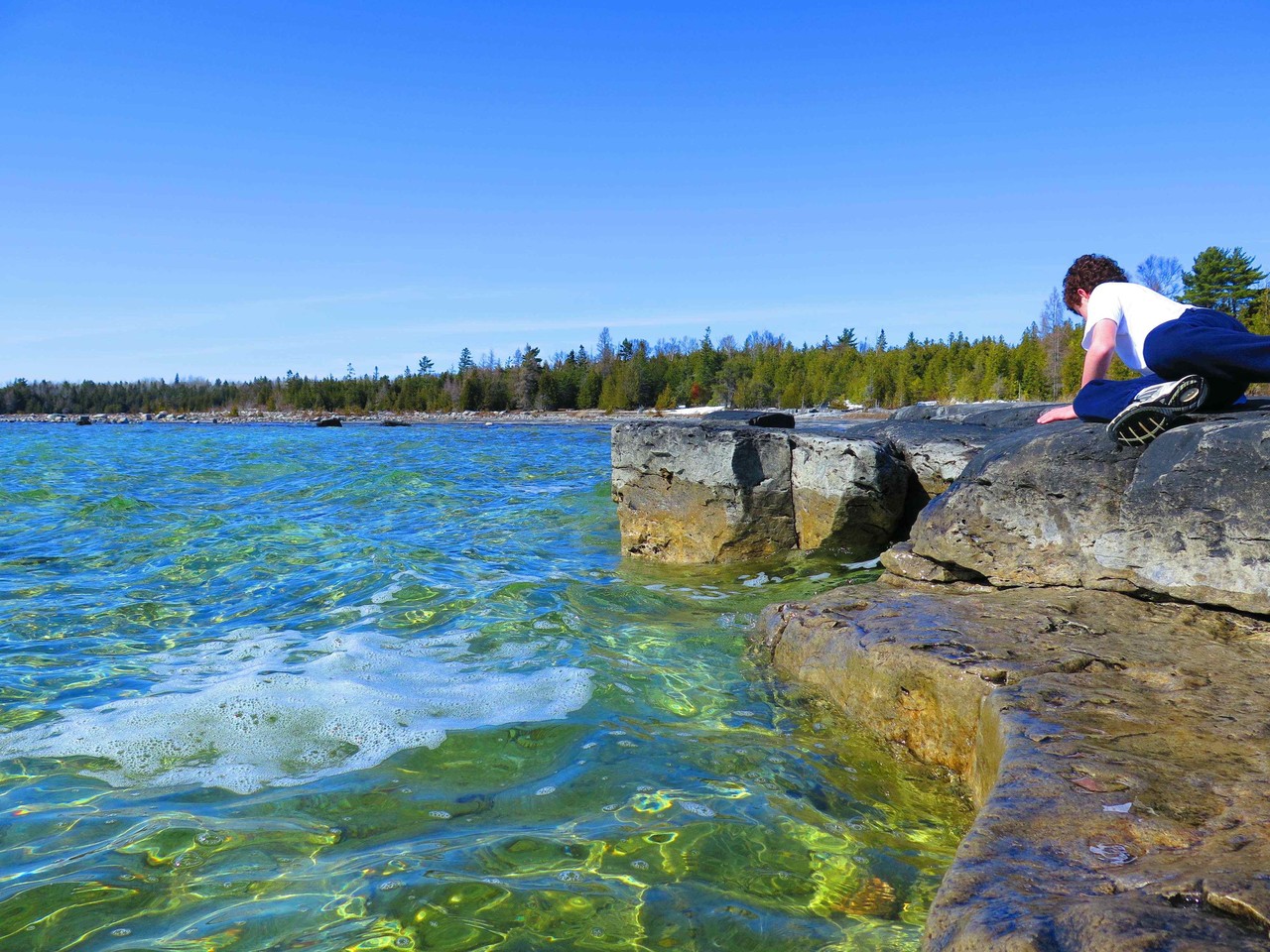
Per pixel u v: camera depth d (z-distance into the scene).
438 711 4.21
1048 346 76.62
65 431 42.72
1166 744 2.84
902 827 3.15
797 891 2.72
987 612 4.48
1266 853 2.03
